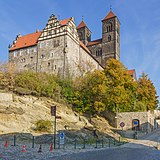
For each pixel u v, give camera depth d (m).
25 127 34.38
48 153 20.86
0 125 32.91
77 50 74.94
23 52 77.94
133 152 24.30
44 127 34.47
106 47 104.56
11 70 55.97
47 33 73.94
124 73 58.19
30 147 24.14
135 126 50.72
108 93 53.25
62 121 42.41
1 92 45.69
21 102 44.75
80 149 25.81
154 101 73.06
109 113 54.84
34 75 56.47
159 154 23.17
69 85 59.56
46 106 48.09
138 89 68.00
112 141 36.34
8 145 24.06
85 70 77.19
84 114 54.03
